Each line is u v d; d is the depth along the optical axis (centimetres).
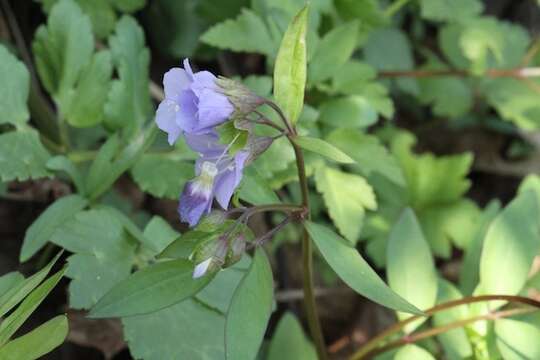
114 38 36
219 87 27
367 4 40
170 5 43
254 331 27
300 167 29
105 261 32
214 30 37
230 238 27
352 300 44
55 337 28
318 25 38
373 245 42
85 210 33
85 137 39
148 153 35
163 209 40
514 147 52
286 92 28
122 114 35
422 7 47
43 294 28
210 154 27
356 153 38
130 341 31
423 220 44
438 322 34
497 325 33
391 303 28
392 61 48
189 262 28
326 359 34
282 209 29
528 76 50
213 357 31
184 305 32
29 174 33
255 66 46
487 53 51
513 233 34
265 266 28
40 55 35
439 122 52
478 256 37
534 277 36
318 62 38
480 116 52
